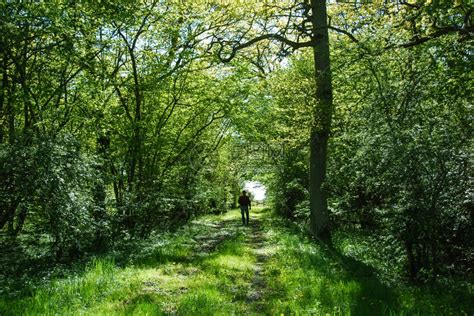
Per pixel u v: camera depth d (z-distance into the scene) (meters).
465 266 9.45
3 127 15.42
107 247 14.28
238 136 29.83
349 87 16.30
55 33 13.71
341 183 15.28
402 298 7.45
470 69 10.34
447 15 10.38
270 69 21.52
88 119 16.56
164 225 20.41
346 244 14.80
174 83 19.64
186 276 10.27
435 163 8.50
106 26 16.39
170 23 18.56
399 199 9.00
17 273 10.45
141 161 18.88
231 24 19.25
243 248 14.90
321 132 16.50
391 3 13.22
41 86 15.63
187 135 24.23
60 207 10.60
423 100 10.11
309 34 16.77
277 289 8.88
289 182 26.53
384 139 9.36
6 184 10.45
